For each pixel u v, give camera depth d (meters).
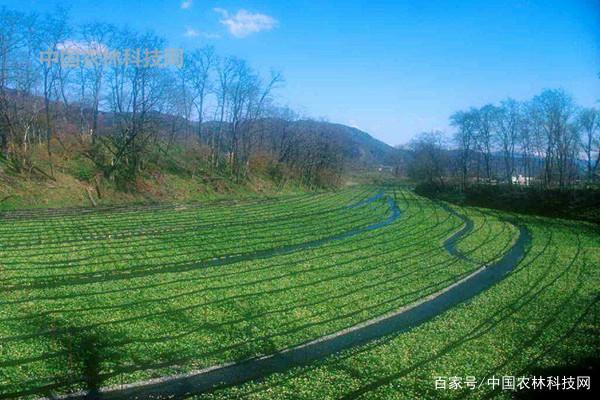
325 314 19.92
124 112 62.19
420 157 107.44
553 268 29.16
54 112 59.59
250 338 17.12
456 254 34.00
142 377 13.98
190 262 28.75
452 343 16.94
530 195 66.56
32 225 37.22
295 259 30.23
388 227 47.16
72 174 52.69
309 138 99.75
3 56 50.66
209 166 75.00
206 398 12.73
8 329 16.56
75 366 14.30
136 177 58.34
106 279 24.14
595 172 68.12
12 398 12.41
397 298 22.52
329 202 72.62
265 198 71.81
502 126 79.88
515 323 18.91
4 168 47.19
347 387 13.46
